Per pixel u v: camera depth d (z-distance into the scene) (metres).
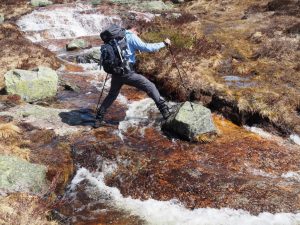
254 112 4.76
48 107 5.34
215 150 4.09
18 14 11.12
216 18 10.55
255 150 4.09
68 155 4.13
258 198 3.35
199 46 6.98
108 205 3.48
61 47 9.14
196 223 3.20
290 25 8.43
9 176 3.52
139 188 3.65
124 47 4.20
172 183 3.62
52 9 11.77
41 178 3.69
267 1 11.99
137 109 5.24
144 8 12.70
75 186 3.77
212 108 5.18
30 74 5.66
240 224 3.15
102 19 11.06
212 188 3.50
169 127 4.45
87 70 7.20
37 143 4.29
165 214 3.33
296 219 3.14
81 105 5.44
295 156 4.01
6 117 4.76
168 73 5.93
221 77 5.83
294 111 4.77
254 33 7.95
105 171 3.90
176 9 13.09
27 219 3.06
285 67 6.06
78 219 3.30
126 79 4.41
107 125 4.74
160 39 7.16
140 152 4.09
